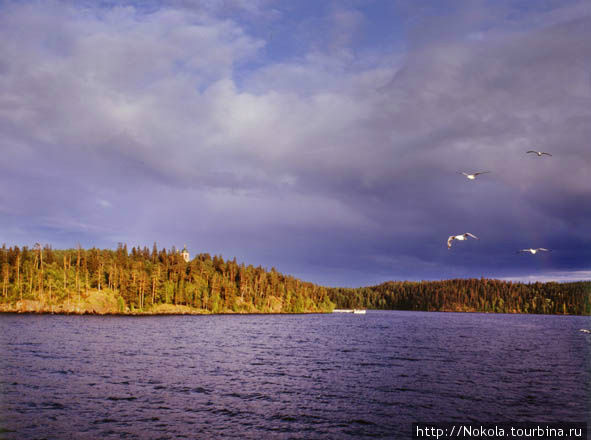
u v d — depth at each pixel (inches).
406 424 1369.3
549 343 4069.9
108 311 7815.0
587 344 4025.6
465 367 2458.2
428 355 2987.2
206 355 2792.8
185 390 1756.9
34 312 7293.3
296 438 1231.5
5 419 1315.2
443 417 1444.4
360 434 1273.4
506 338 4591.5
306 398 1675.7
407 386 1910.7
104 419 1349.7
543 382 2027.6
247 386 1866.4
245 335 4411.9
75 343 3189.0
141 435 1217.4
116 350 2878.9
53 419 1331.2
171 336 4020.7
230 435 1241.4
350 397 1701.5
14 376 1910.7
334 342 3890.3
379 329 5890.8
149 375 2037.4
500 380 2065.7
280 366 2423.7
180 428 1288.1
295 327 5944.9
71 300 7751.0
